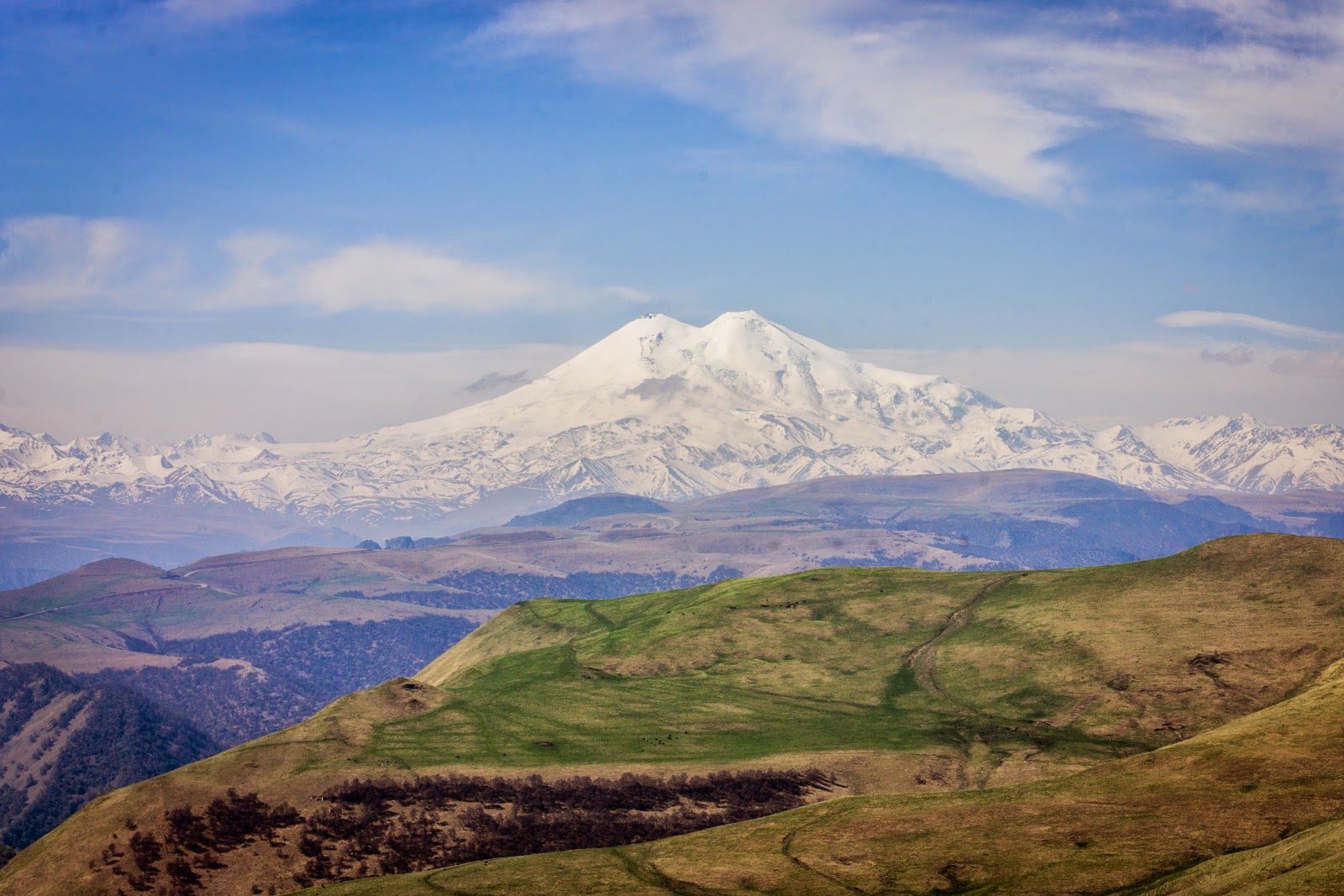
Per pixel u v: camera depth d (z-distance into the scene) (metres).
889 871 142.00
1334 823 123.50
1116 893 124.06
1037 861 136.50
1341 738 161.00
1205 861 127.56
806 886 140.75
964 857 142.00
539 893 146.38
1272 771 153.25
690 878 149.12
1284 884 108.88
